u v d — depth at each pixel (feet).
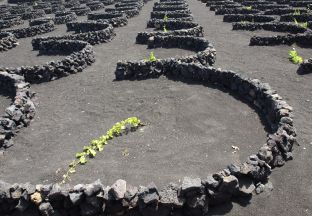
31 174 34.32
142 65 56.95
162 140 38.01
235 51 70.74
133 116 44.34
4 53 85.71
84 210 27.20
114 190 26.76
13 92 55.52
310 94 46.60
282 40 72.38
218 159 33.78
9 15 137.18
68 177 33.04
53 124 44.45
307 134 36.65
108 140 38.91
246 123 40.04
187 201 26.94
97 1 163.43
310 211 26.71
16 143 40.78
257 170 28.91
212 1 138.51
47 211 27.37
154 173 32.50
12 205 28.12
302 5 119.55
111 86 55.57
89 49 69.72
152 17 111.75
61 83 59.77
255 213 27.04
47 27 106.01
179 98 47.98
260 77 54.54
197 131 39.27
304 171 31.07
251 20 100.17
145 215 26.76
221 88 49.73
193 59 59.21
